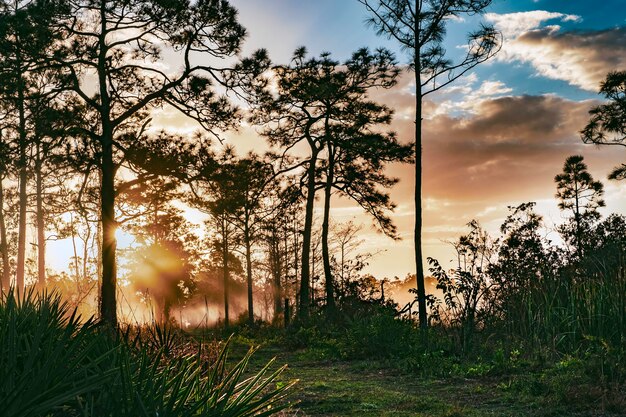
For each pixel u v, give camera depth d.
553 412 7.19
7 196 35.53
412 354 13.01
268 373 11.73
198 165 22.08
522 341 11.59
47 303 4.26
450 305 13.49
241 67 22.27
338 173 33.62
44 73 21.86
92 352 4.03
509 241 14.05
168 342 8.09
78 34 22.02
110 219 22.09
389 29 19.14
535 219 14.55
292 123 32.62
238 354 15.55
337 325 20.88
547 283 12.77
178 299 32.59
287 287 46.16
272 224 37.97
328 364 13.49
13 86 20.69
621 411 6.97
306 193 34.47
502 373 10.17
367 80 32.28
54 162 21.83
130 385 3.07
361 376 11.42
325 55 31.59
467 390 9.20
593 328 10.60
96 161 22.27
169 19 21.42
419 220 18.42
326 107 32.41
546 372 9.41
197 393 3.57
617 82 30.45
